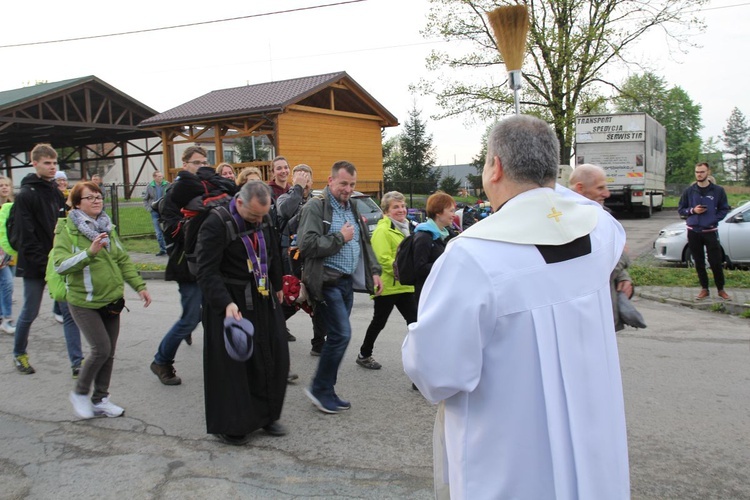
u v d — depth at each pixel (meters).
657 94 26.33
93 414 4.54
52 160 5.53
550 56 23.92
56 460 3.88
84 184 4.52
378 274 4.93
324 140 21.09
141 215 18.08
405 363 1.64
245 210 3.91
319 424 4.43
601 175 3.84
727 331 7.03
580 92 24.73
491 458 1.56
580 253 1.60
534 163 1.63
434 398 1.60
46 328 7.45
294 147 19.89
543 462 1.53
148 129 21.66
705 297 8.56
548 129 1.68
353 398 4.96
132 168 48.50
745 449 3.91
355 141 22.45
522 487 1.54
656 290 9.30
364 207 14.05
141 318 7.83
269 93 20.75
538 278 1.54
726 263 10.63
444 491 1.83
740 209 10.59
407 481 3.56
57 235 4.48
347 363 5.88
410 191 23.77
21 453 3.98
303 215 4.58
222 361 3.94
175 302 8.91
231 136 20.31
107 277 4.43
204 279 3.80
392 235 5.45
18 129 28.81
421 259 4.78
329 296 4.58
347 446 4.05
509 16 2.44
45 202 5.52
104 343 4.47
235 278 3.95
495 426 1.56
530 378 1.53
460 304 1.51
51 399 5.00
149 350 6.40
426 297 1.59
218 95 22.62
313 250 4.41
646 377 5.34
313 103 22.12
